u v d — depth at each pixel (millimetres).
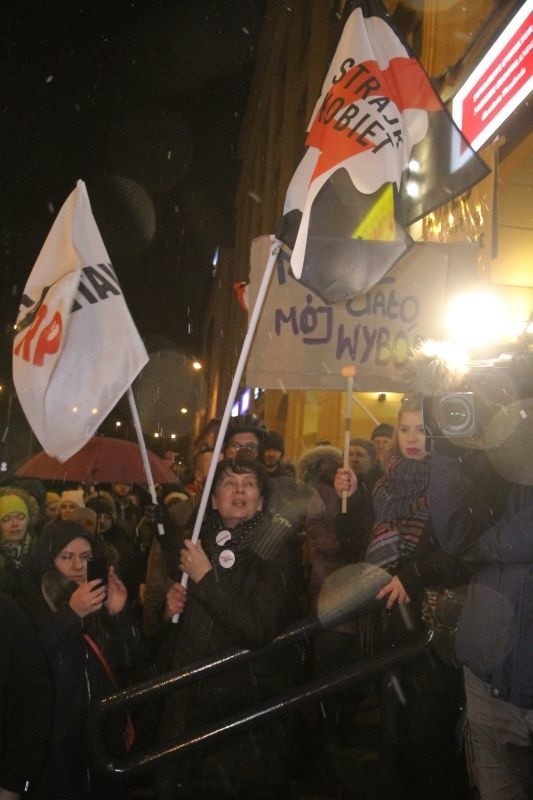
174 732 3611
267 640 3375
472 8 7633
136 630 3791
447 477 2963
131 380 3969
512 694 2818
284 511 3656
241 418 5941
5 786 3178
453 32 7992
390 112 3906
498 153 6262
